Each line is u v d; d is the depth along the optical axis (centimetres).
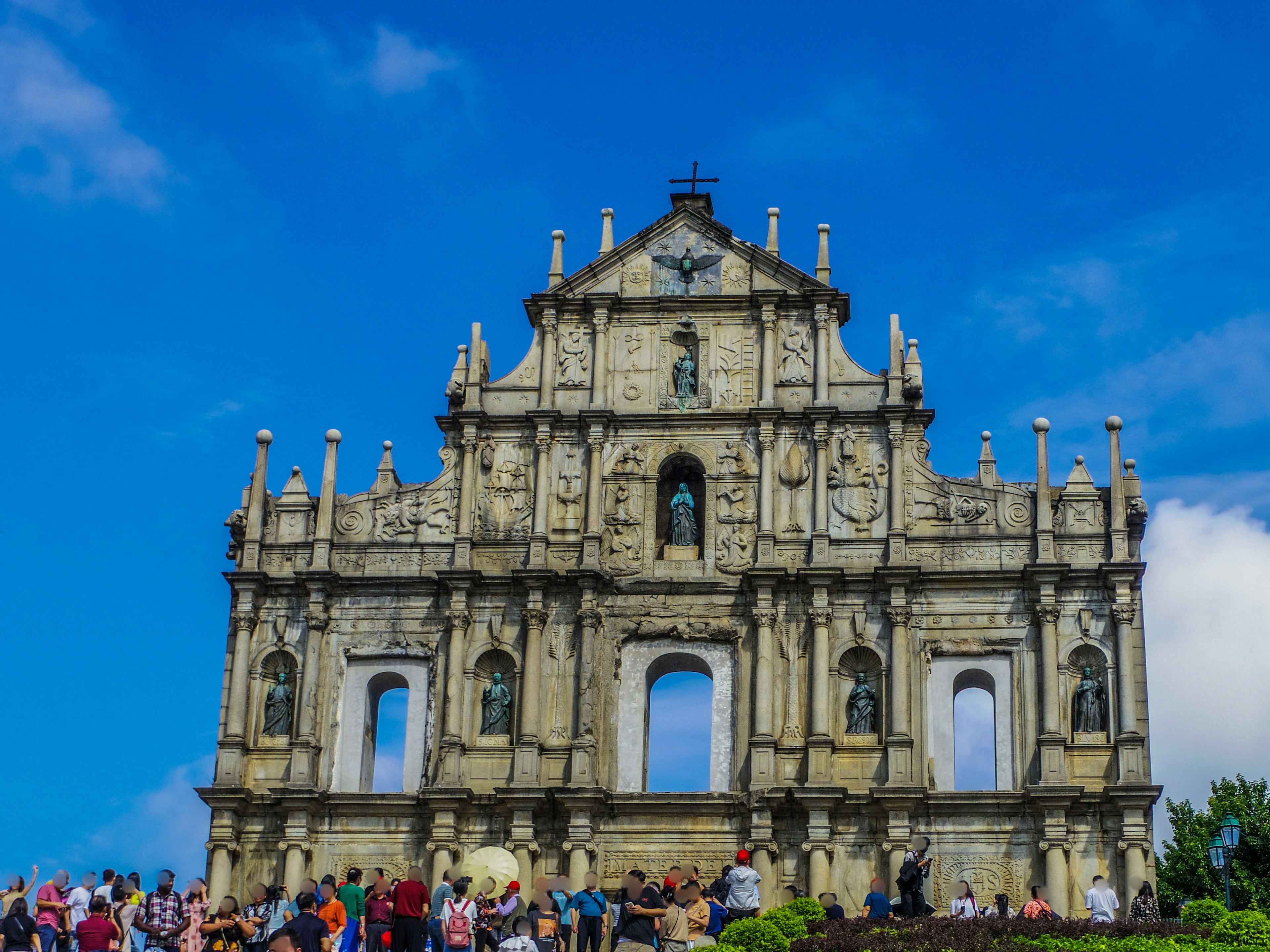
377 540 6731
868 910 5312
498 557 6669
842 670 6406
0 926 4062
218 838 6341
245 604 6638
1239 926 4541
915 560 6494
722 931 4741
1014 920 4672
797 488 6625
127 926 4562
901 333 6738
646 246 6994
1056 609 6350
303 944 4069
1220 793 8550
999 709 6338
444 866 6247
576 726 6412
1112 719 6241
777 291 6812
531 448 6788
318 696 6544
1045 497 6475
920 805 6172
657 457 6725
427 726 6544
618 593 6575
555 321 6912
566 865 6228
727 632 6500
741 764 6350
